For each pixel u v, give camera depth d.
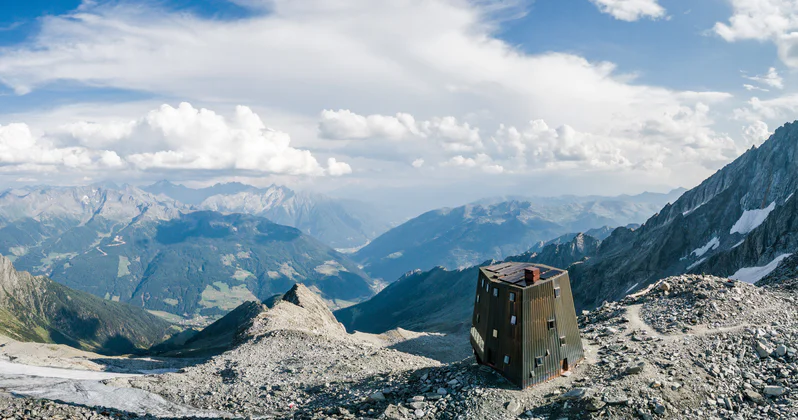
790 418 26.73
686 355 34.81
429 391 37.22
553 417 30.19
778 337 35.03
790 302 42.09
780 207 154.75
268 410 45.56
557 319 35.53
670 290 49.56
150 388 54.19
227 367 64.19
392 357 62.38
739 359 33.47
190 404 49.38
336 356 64.75
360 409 37.00
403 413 33.38
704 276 50.25
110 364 102.50
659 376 32.06
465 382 36.25
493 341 36.81
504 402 32.50
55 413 41.03
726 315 40.72
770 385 30.16
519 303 34.25
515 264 41.53
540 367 34.44
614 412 28.91
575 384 33.69
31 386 54.09
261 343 76.88
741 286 46.34
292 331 81.38
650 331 41.50
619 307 50.34
